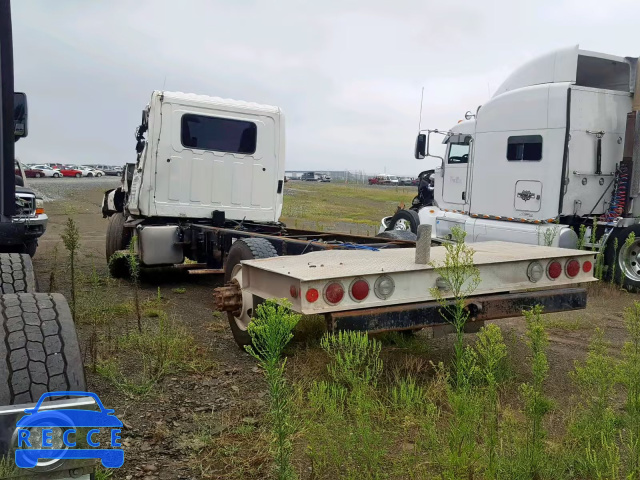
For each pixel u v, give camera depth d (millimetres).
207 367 4449
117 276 8523
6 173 3320
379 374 3986
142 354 4750
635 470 2504
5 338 2369
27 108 3635
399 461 2939
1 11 3053
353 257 4430
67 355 2379
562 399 3914
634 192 9055
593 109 9406
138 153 8461
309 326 4957
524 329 5938
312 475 2861
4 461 1845
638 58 9281
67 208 24141
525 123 9812
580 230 9070
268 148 8805
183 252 8156
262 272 4066
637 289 8477
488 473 2441
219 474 2906
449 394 2879
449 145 11781
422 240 4012
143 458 3047
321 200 35125
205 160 8367
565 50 9328
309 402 3523
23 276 3416
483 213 10773
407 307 3773
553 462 2836
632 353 3330
